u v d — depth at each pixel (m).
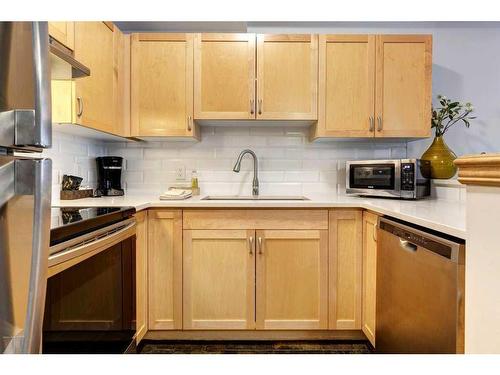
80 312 1.13
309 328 1.92
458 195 1.85
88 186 2.25
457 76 2.47
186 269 1.92
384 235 1.52
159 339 1.99
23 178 0.58
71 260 1.03
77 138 2.12
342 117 2.14
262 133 2.48
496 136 2.47
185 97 2.13
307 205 1.89
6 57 0.55
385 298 1.50
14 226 0.57
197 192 2.44
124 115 2.15
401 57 2.13
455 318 0.96
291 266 1.92
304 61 2.13
